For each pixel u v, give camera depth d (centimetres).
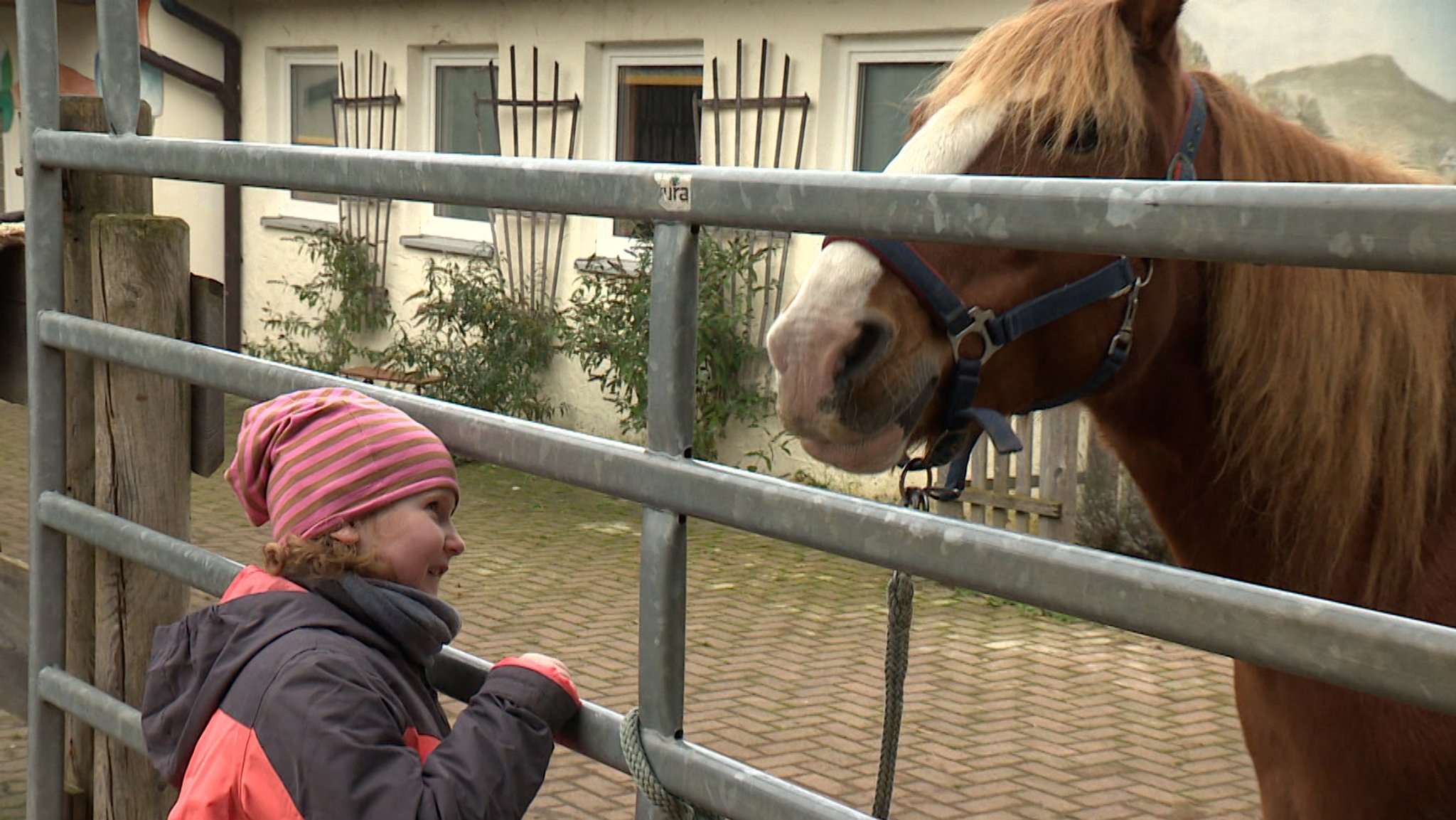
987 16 666
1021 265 174
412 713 141
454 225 954
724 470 132
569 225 875
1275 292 173
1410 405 175
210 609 147
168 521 235
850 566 621
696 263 136
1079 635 525
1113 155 174
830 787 380
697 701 448
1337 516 176
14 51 1198
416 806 129
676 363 137
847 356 166
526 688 141
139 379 230
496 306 870
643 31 825
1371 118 527
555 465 147
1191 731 427
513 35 901
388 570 145
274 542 146
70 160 216
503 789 134
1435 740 172
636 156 860
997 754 406
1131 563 105
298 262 1059
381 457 145
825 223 121
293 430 148
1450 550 179
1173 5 176
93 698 221
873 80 735
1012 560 111
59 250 226
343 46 1016
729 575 604
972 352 174
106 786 238
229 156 184
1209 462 190
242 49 1097
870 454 167
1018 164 174
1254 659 99
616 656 491
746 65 775
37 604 233
